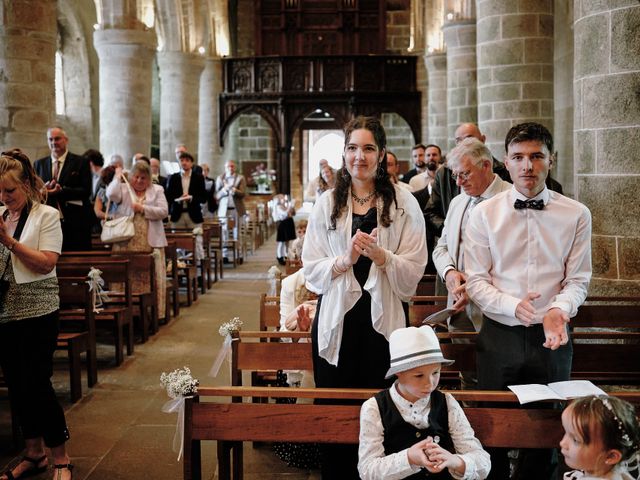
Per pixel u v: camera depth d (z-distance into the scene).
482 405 3.66
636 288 5.57
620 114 5.56
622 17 5.50
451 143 16.56
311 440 3.29
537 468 3.55
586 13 5.73
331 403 3.70
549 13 11.20
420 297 5.65
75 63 21.31
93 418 5.91
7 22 10.09
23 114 10.20
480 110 11.70
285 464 4.96
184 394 3.31
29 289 4.53
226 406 3.32
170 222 13.36
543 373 3.53
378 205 3.68
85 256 8.74
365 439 3.10
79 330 7.84
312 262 3.69
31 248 4.52
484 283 3.61
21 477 4.73
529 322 3.38
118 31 15.29
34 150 10.30
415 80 24.53
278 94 24.58
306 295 5.30
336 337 3.62
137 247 9.03
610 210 5.64
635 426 2.48
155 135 25.39
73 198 8.91
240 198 17.16
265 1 27.98
